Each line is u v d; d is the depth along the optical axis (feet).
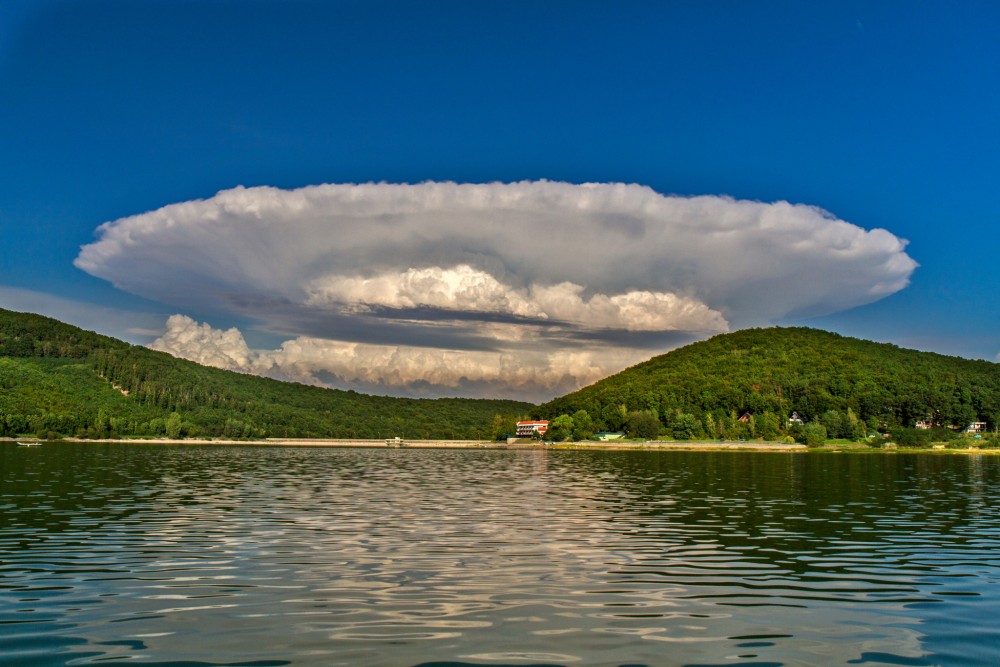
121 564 101.19
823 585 91.91
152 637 67.77
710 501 200.95
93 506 171.12
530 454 626.23
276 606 78.84
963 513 174.29
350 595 83.92
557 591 87.15
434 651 64.44
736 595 86.07
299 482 258.57
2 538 122.93
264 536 127.13
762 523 152.46
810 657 64.28
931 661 63.46
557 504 188.85
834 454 642.63
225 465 371.76
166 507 171.12
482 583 90.89
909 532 139.95
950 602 83.56
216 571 96.78
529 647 65.92
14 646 64.85
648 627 72.54
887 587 91.04
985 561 109.40
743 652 65.36
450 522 149.07
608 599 83.56
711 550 117.29
